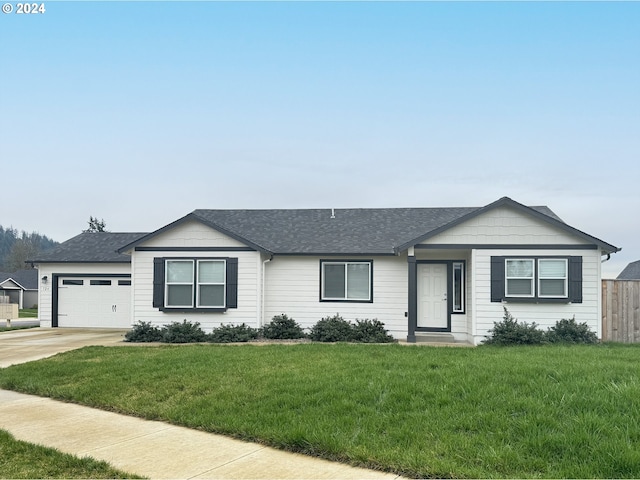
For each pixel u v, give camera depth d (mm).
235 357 12953
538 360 11688
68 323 26062
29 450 6992
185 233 19438
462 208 23812
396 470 6156
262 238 21328
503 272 17578
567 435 6605
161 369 11609
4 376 11891
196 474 6168
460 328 19891
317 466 6387
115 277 25984
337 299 20031
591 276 17328
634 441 6434
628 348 15102
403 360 11977
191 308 19234
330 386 9328
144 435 7738
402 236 20969
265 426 7625
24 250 83875
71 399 10016
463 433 7012
